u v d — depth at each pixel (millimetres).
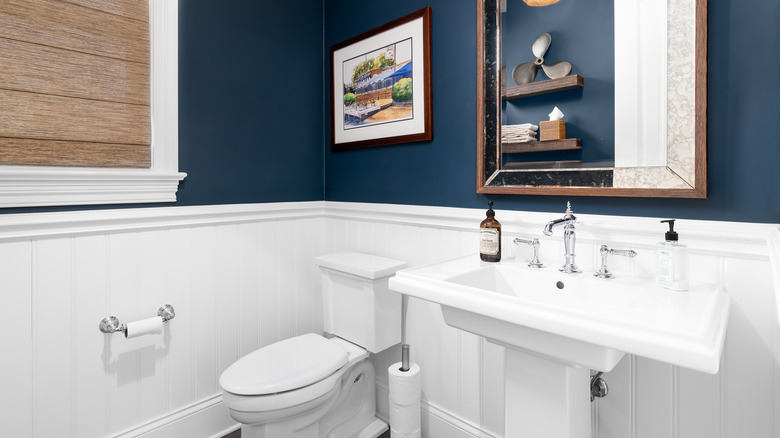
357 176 2066
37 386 1398
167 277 1687
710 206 1087
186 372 1753
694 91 1074
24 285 1365
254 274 1962
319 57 2227
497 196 1509
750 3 1018
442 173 1678
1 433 1339
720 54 1060
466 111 1582
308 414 1505
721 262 1079
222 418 1862
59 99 1424
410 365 1679
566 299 1182
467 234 1587
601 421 1297
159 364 1675
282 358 1544
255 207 1944
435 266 1312
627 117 1183
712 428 1119
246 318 1938
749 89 1024
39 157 1389
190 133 1742
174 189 1688
